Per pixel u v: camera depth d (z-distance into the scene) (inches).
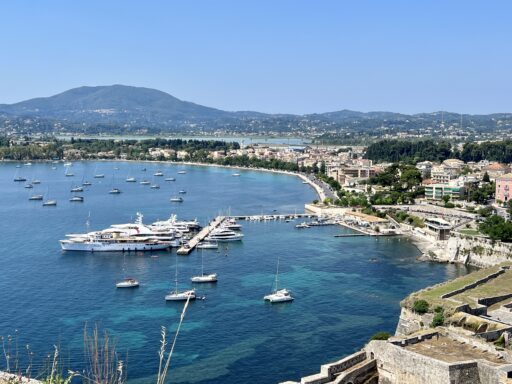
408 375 4635.8
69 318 7854.3
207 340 7071.9
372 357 4972.9
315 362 6451.8
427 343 4918.8
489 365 4333.2
